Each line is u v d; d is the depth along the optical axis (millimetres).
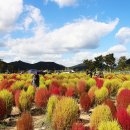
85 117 11586
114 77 33094
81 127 7117
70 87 16938
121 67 104062
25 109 13078
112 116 7992
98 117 7672
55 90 15133
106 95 13781
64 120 8648
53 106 10148
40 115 12711
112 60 110250
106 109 7840
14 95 14008
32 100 14258
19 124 8273
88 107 12523
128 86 19688
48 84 21938
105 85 19266
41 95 13734
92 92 14125
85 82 19594
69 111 8703
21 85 19125
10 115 12734
